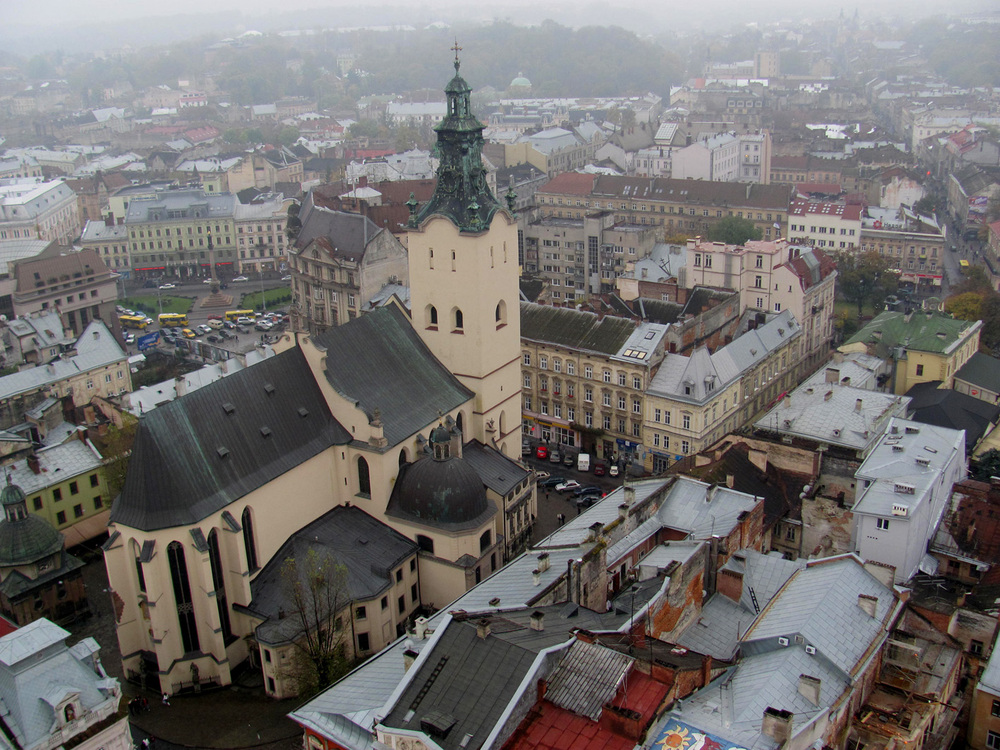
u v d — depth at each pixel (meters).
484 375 124.44
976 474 129.38
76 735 74.19
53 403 144.25
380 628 104.81
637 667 68.62
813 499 107.44
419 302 125.75
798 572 86.56
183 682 99.81
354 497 113.94
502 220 122.38
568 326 159.12
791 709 69.31
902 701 77.81
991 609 88.75
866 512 100.00
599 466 148.75
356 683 79.00
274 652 95.88
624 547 93.94
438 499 108.56
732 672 74.62
